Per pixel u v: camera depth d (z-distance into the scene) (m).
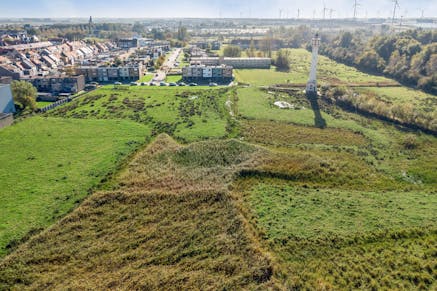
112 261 35.06
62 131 72.25
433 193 49.78
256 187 49.69
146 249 36.81
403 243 37.62
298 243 37.16
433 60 124.62
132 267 34.28
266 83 128.50
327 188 50.53
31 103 90.81
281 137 71.19
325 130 75.62
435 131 73.06
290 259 35.03
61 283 32.38
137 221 41.69
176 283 31.92
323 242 37.28
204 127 75.62
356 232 38.97
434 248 36.62
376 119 83.50
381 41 169.88
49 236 38.75
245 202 45.53
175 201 45.50
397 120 81.25
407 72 126.75
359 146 67.06
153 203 45.25
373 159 61.06
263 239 37.97
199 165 56.19
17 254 35.97
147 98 102.00
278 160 57.31
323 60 189.25
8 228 40.12
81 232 39.62
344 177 53.59
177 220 41.69
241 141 66.38
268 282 31.66
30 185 49.59
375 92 111.69
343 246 36.91
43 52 177.12
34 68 148.38
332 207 44.50
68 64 176.38
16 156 59.53
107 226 40.75
